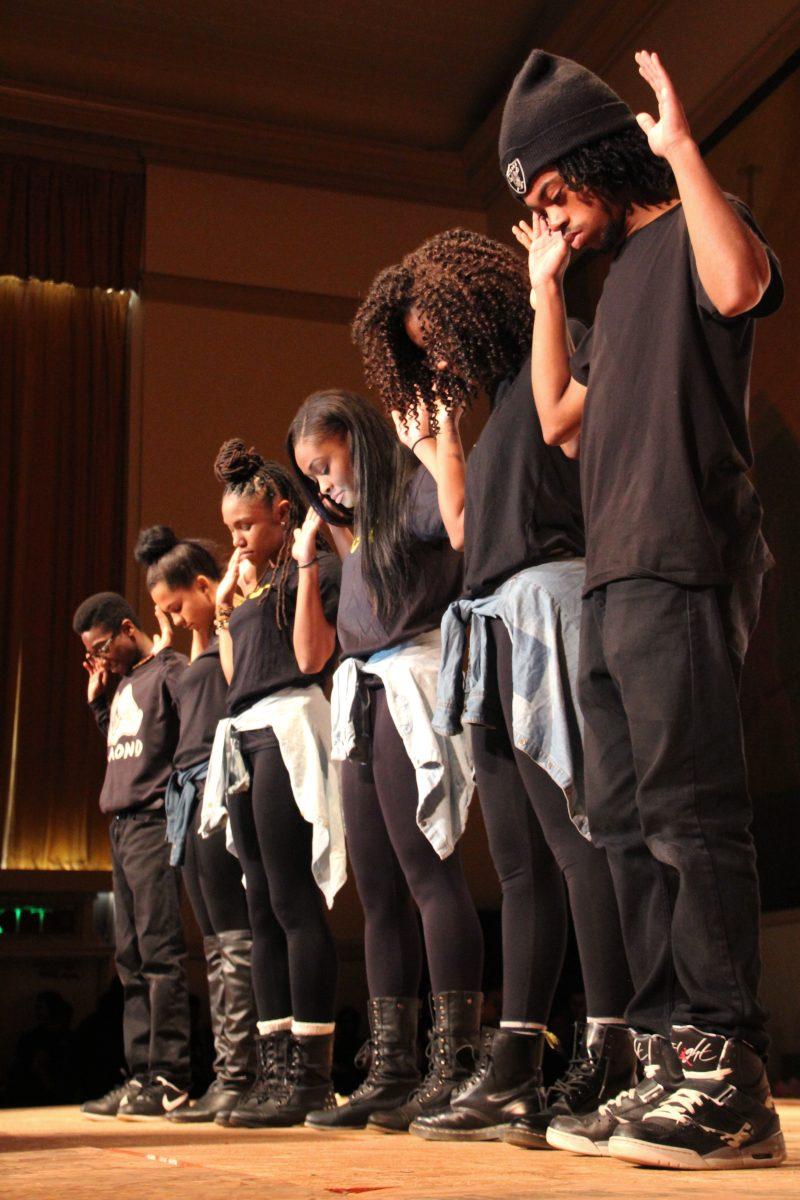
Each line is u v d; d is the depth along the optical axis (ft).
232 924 9.20
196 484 25.94
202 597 10.68
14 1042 23.38
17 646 24.68
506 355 5.98
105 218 26.58
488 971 21.44
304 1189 3.43
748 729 18.22
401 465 7.06
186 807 9.57
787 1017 17.12
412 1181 3.70
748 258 4.10
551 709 5.30
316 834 7.66
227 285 27.02
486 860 25.11
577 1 24.23
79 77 26.37
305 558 7.92
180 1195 3.29
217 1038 9.36
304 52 26.32
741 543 4.38
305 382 27.07
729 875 4.05
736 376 4.35
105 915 24.52
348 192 28.32
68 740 24.48
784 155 18.67
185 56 26.22
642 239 4.73
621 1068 5.03
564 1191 3.24
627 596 4.28
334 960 7.82
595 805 4.58
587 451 4.61
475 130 28.58
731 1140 3.87
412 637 6.78
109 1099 10.93
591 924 5.11
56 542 25.39
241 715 8.13
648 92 22.39
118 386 26.35
